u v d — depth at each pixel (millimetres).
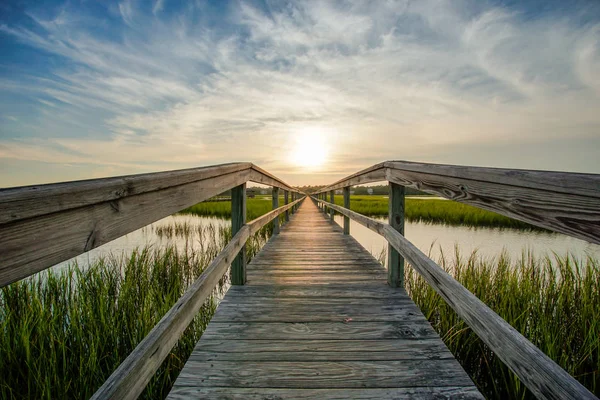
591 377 2152
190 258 5801
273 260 3818
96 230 785
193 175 1468
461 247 7660
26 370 2189
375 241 8719
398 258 2705
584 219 729
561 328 2576
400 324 1997
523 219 948
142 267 4340
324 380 1436
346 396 1335
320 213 12172
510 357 900
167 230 10891
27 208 592
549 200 841
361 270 3318
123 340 2547
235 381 1430
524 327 2553
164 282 4215
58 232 669
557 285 3338
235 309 2242
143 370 870
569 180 769
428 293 3207
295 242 5242
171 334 1077
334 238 5699
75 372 2225
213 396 1333
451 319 2746
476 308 1101
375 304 2330
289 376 1464
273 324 2000
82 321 2707
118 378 765
